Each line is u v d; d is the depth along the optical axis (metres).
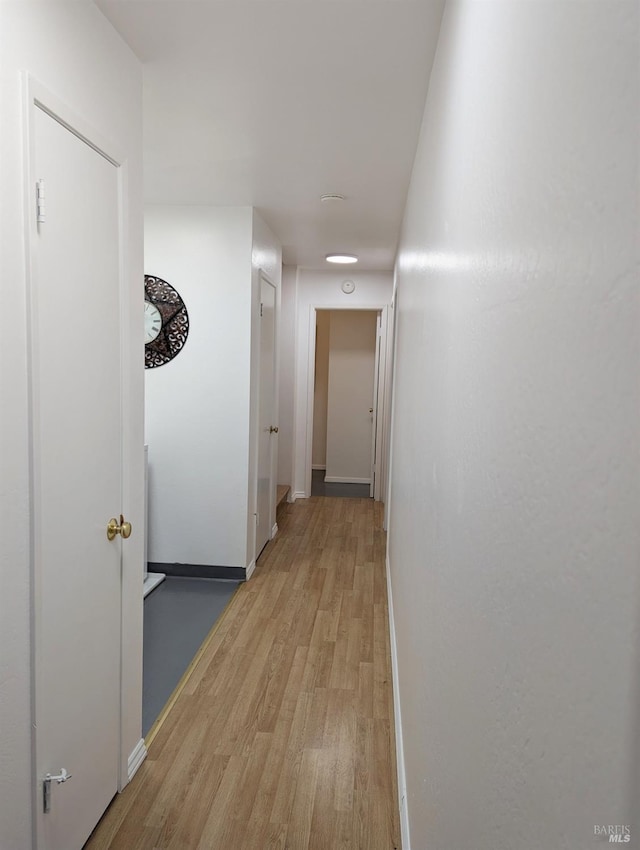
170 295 4.18
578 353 0.41
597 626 0.37
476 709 0.78
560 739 0.43
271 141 2.87
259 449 4.70
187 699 2.74
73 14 1.62
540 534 0.50
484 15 0.89
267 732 2.50
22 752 1.47
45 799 1.56
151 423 4.29
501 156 0.72
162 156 3.11
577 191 0.42
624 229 0.34
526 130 0.59
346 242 5.19
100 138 1.77
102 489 1.86
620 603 0.33
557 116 0.48
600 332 0.37
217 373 4.21
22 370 1.40
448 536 1.13
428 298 1.77
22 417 1.41
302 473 7.10
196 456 4.28
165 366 4.25
